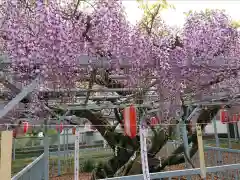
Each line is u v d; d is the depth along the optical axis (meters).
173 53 2.73
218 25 2.79
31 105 3.78
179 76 2.75
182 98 3.69
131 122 2.45
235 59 2.85
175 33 2.80
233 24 2.95
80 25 2.25
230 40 2.82
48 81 2.38
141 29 2.58
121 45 2.35
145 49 2.51
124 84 3.03
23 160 10.09
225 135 14.82
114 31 2.29
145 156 2.61
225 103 4.49
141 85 2.75
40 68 2.13
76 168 2.59
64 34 2.10
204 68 2.78
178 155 4.87
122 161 4.57
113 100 4.23
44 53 2.09
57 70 2.20
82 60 2.27
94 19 2.27
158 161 4.67
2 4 2.14
